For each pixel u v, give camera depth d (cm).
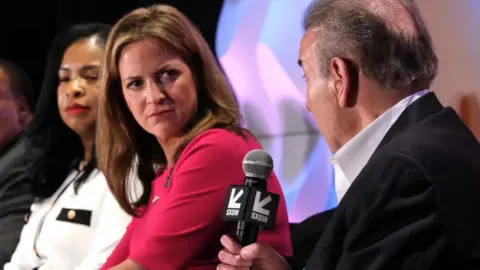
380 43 393
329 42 404
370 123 400
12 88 994
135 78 548
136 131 600
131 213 595
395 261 353
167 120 545
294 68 1063
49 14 1279
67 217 713
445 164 361
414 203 352
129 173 602
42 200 775
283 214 536
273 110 1077
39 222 736
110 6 1197
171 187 538
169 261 501
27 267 727
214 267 512
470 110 850
